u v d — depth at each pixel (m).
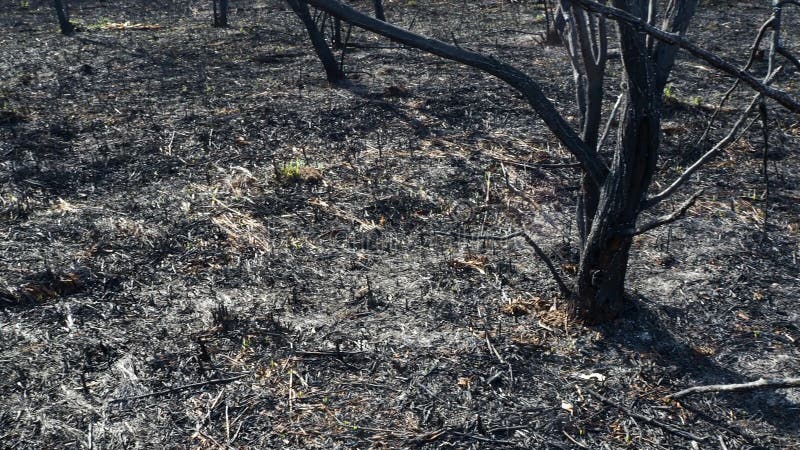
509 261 5.01
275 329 4.24
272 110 8.32
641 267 4.96
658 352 4.05
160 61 11.24
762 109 3.27
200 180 6.37
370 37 13.06
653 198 3.87
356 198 5.98
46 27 14.92
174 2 18.39
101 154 7.01
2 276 4.73
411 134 7.49
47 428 3.47
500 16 14.87
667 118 7.96
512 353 4.03
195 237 5.33
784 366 3.95
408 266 4.97
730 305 4.52
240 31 13.98
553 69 10.22
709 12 14.71
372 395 3.71
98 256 5.05
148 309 4.46
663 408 3.64
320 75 10.03
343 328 4.27
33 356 4.00
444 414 3.59
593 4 2.95
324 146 7.18
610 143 7.11
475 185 6.23
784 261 5.07
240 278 4.81
